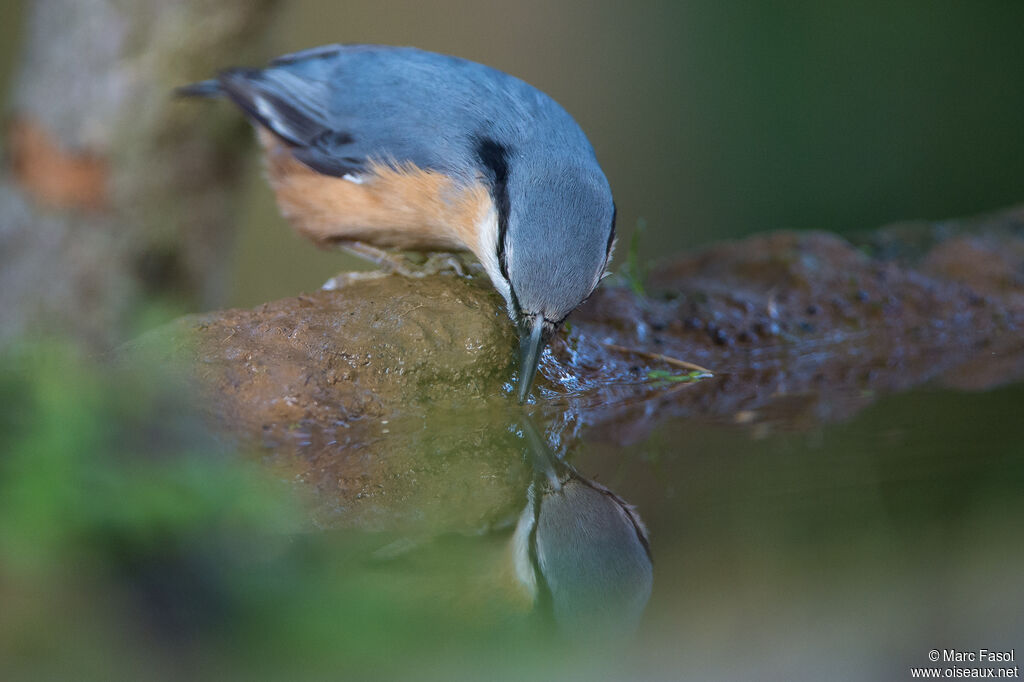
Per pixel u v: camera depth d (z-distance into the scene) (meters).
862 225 19.08
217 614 5.18
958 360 9.90
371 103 9.21
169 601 5.22
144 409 7.00
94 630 5.03
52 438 6.00
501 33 20.28
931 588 4.98
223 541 5.77
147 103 10.34
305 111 9.57
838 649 4.63
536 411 8.65
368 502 6.88
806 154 19.47
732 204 19.69
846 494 6.35
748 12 19.94
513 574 5.66
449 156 8.74
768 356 9.96
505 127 8.61
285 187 9.95
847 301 10.65
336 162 9.27
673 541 5.86
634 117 20.31
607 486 7.02
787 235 11.39
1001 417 8.02
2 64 16.64
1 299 10.66
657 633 4.91
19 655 4.85
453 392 8.48
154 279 11.00
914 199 18.92
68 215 10.48
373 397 8.23
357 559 5.92
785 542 5.65
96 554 5.50
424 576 5.68
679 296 10.55
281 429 7.86
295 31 19.03
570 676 4.66
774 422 8.29
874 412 8.38
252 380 8.03
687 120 20.12
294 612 5.15
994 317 10.74
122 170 10.45
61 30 10.15
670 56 20.34
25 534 5.48
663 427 8.29
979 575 5.07
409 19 19.83
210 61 10.47
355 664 4.86
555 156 8.27
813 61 19.52
